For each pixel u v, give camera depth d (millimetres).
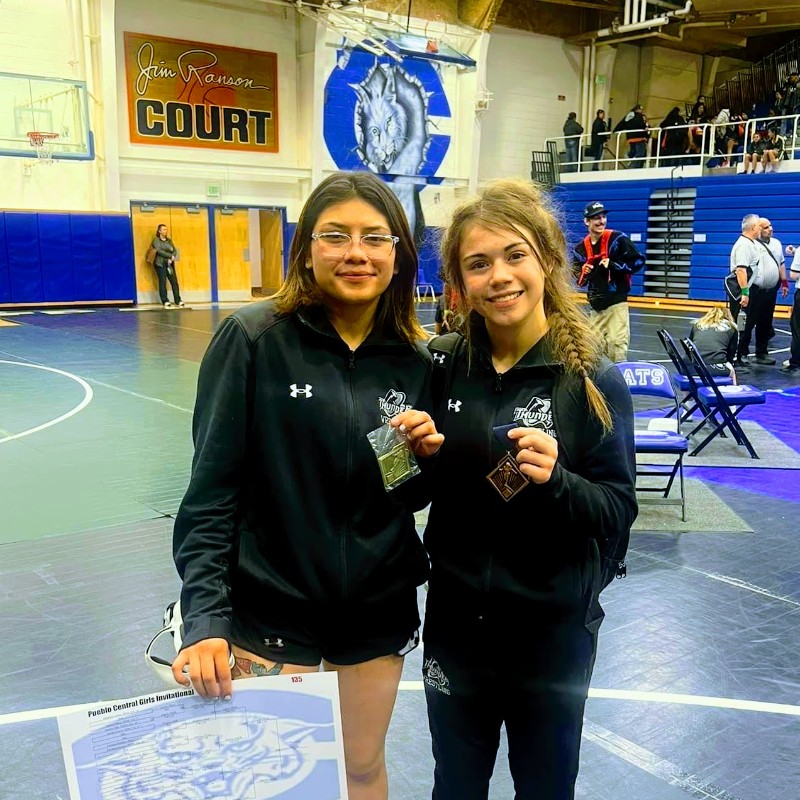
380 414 1759
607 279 8656
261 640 1763
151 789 1493
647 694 3113
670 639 3562
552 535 1735
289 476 1727
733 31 23766
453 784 1893
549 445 1565
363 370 1771
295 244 1762
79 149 17188
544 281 1768
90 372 10289
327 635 1815
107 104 17453
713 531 4934
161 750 1499
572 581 1758
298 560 1733
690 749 2766
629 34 23094
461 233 1724
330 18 19344
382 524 1802
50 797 2500
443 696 1863
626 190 22141
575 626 1778
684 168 21016
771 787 2566
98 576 4164
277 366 1722
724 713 2982
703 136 20938
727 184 20172
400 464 1651
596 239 8672
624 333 8852
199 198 19484
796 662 3367
